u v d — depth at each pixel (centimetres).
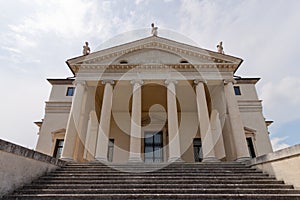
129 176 867
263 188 737
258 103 2189
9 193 671
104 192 691
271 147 1969
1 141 643
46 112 2177
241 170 980
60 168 1014
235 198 633
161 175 889
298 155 724
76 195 646
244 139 1459
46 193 687
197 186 738
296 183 729
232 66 1717
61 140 2028
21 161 741
